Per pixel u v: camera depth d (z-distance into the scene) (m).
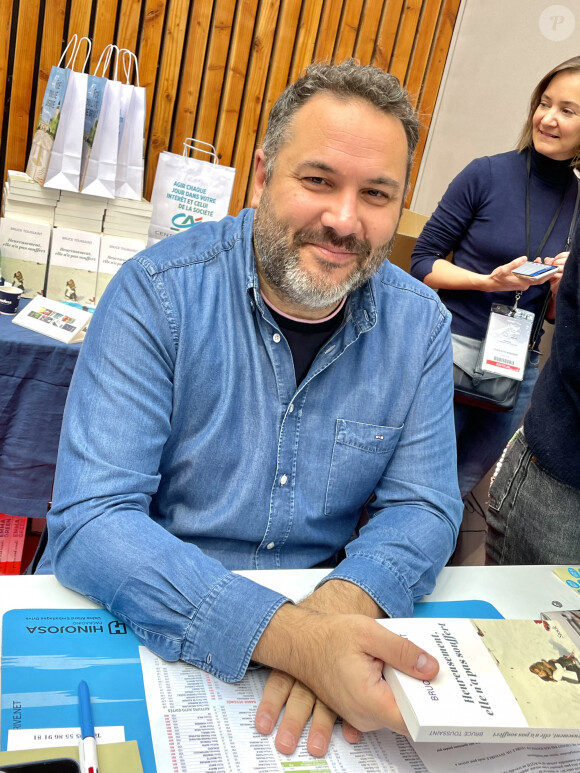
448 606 0.97
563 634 0.82
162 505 1.07
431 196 3.60
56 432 2.03
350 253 0.96
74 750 0.64
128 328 0.97
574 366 1.32
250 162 3.33
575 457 1.36
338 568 0.94
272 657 0.77
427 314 1.16
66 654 0.77
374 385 1.09
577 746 0.76
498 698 0.69
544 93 1.98
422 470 1.11
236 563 1.07
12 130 2.87
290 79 3.28
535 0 2.95
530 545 1.46
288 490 1.05
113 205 2.38
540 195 2.06
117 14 2.91
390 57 3.42
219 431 1.01
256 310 1.03
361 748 0.72
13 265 2.34
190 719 0.71
